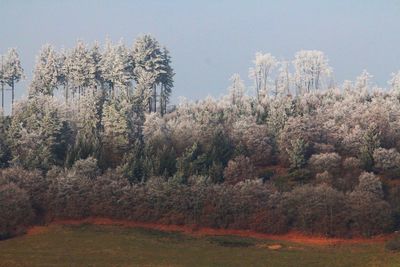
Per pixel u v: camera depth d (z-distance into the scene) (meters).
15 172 168.75
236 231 156.50
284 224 152.75
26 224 159.00
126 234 154.25
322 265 130.25
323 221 150.50
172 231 157.38
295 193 155.38
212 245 146.75
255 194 157.50
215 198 158.12
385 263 129.25
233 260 134.88
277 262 132.88
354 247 144.00
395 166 170.12
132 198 162.00
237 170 170.50
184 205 159.25
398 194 160.12
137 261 134.50
